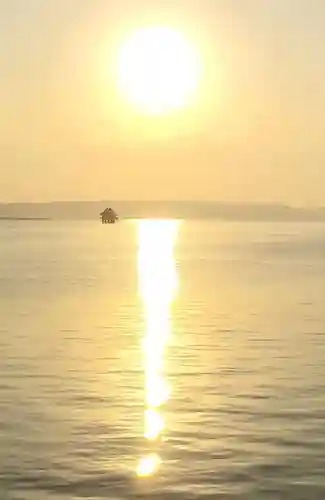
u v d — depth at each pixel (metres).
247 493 16.12
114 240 132.88
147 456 18.20
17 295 52.38
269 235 150.25
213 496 15.98
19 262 82.81
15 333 35.81
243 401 23.05
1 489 16.27
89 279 64.19
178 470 17.31
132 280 63.53
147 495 16.00
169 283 61.06
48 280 63.12
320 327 37.62
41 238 137.12
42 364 28.56
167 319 40.62
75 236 146.00
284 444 19.00
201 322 39.47
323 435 19.69
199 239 136.00
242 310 44.47
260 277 65.75
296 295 52.41
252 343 33.06
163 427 20.44
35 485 16.48
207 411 22.00
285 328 37.34
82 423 20.81
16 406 22.56
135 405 22.64
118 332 36.19
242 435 19.70
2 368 27.83
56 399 23.34
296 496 16.00
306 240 129.88
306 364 28.56
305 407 22.33
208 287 57.94
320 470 17.31
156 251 103.56
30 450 18.59
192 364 28.61
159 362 28.92
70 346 32.31
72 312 43.66
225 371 27.34
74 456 18.20
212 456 18.19
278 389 24.53
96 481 16.70
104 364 28.59
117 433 19.94
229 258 89.31
